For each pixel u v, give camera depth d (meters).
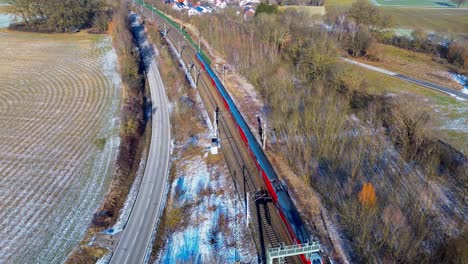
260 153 46.66
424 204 37.81
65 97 73.94
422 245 33.03
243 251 35.38
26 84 80.56
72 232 39.19
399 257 31.92
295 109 56.81
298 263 32.06
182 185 46.88
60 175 48.75
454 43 84.81
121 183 47.50
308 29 86.44
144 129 62.09
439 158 45.09
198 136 57.78
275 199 38.88
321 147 47.44
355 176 42.56
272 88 65.50
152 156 54.09
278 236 35.72
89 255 36.28
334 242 34.94
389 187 40.88
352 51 88.62
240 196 42.69
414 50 92.31
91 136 58.97
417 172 43.53
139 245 37.62
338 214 38.22
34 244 37.38
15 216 41.16
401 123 50.03
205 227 39.25
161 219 41.38
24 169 49.75
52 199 44.12
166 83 80.81
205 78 79.56
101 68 90.06
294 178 44.56
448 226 35.19
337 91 64.19
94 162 51.84
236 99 68.19
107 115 66.25
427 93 66.00
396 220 34.69
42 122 63.22
